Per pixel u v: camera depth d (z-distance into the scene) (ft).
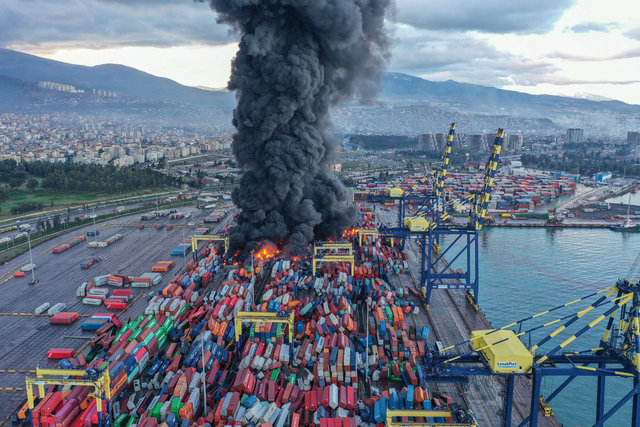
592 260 593.83
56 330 357.41
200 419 225.97
